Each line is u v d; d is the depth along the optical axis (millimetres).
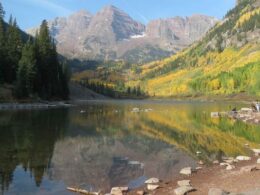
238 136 44156
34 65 116125
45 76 130250
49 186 20750
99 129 50312
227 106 131875
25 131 45594
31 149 32656
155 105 148375
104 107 121312
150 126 55656
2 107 93562
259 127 53906
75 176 23203
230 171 23531
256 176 21062
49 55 133250
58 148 33531
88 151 32562
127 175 23703
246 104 150875
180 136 44125
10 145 34594
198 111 97688
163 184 21141
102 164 27031
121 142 38562
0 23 124875
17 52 125312
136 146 36125
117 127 53438
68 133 44875
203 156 30891
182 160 29094
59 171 24453
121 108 115875
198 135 45125
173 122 62719
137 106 135875
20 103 104438
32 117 67438
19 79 109375
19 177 22656
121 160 28797
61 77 149500
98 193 19328
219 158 29922
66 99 151125
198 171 24484
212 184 20250
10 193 19250
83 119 66500
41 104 111812
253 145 37062
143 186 20875
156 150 33875
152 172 24562
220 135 44875
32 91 117250
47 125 53562
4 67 114250
